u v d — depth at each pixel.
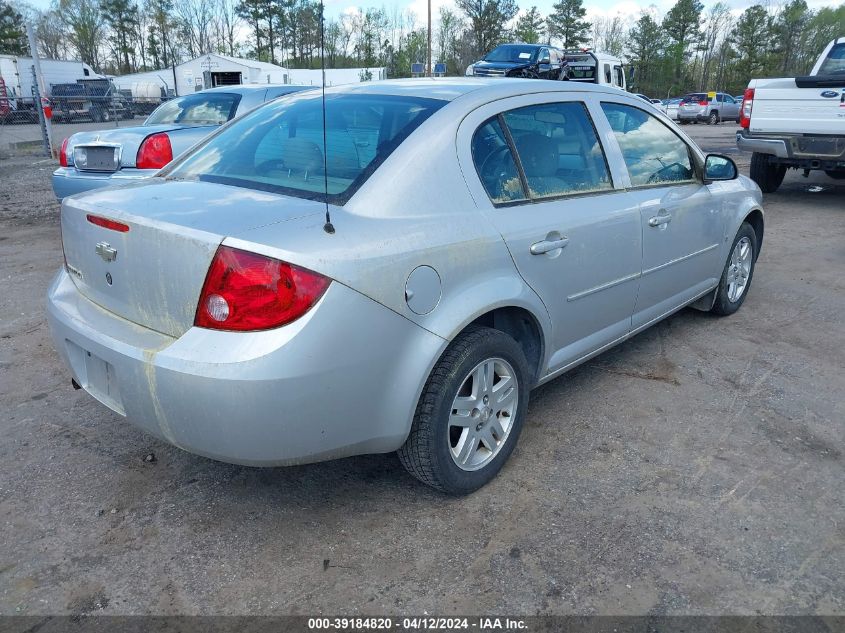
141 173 6.32
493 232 2.70
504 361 2.82
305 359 2.14
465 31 62.75
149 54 72.50
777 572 2.38
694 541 2.54
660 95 71.00
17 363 4.11
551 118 3.21
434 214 2.54
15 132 20.28
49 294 2.87
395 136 2.67
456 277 2.55
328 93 3.23
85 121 23.19
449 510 2.73
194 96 7.77
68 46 72.50
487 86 3.05
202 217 2.30
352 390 2.28
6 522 2.63
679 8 69.19
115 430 3.34
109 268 2.50
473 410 2.74
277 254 2.12
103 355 2.41
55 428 3.35
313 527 2.63
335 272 2.18
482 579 2.35
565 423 3.44
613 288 3.47
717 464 3.06
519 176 2.96
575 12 69.94
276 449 2.21
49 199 10.07
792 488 2.88
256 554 2.48
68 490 2.85
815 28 64.50
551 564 2.42
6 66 30.94
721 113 35.53
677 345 4.48
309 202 2.44
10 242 7.24
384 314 2.31
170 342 2.28
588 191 3.32
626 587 2.32
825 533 2.59
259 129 3.11
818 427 3.40
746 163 12.98
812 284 5.84
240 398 2.11
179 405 2.19
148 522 2.65
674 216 3.88
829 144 8.58
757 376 4.00
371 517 2.69
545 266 2.95
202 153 3.15
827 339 4.59
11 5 66.88
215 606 2.24
